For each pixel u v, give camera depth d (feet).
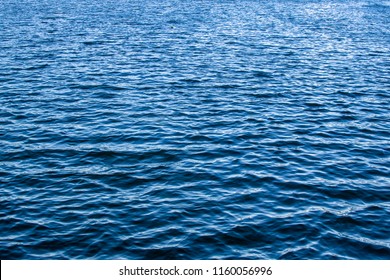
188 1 283.79
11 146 70.28
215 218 52.06
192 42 147.74
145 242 48.03
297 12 237.66
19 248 47.09
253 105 89.81
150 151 68.54
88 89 97.76
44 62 118.93
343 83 106.42
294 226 50.88
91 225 50.57
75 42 144.15
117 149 69.21
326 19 212.43
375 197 57.62
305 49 141.28
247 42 149.89
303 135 76.18
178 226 50.52
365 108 90.27
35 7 234.58
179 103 89.81
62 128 77.15
